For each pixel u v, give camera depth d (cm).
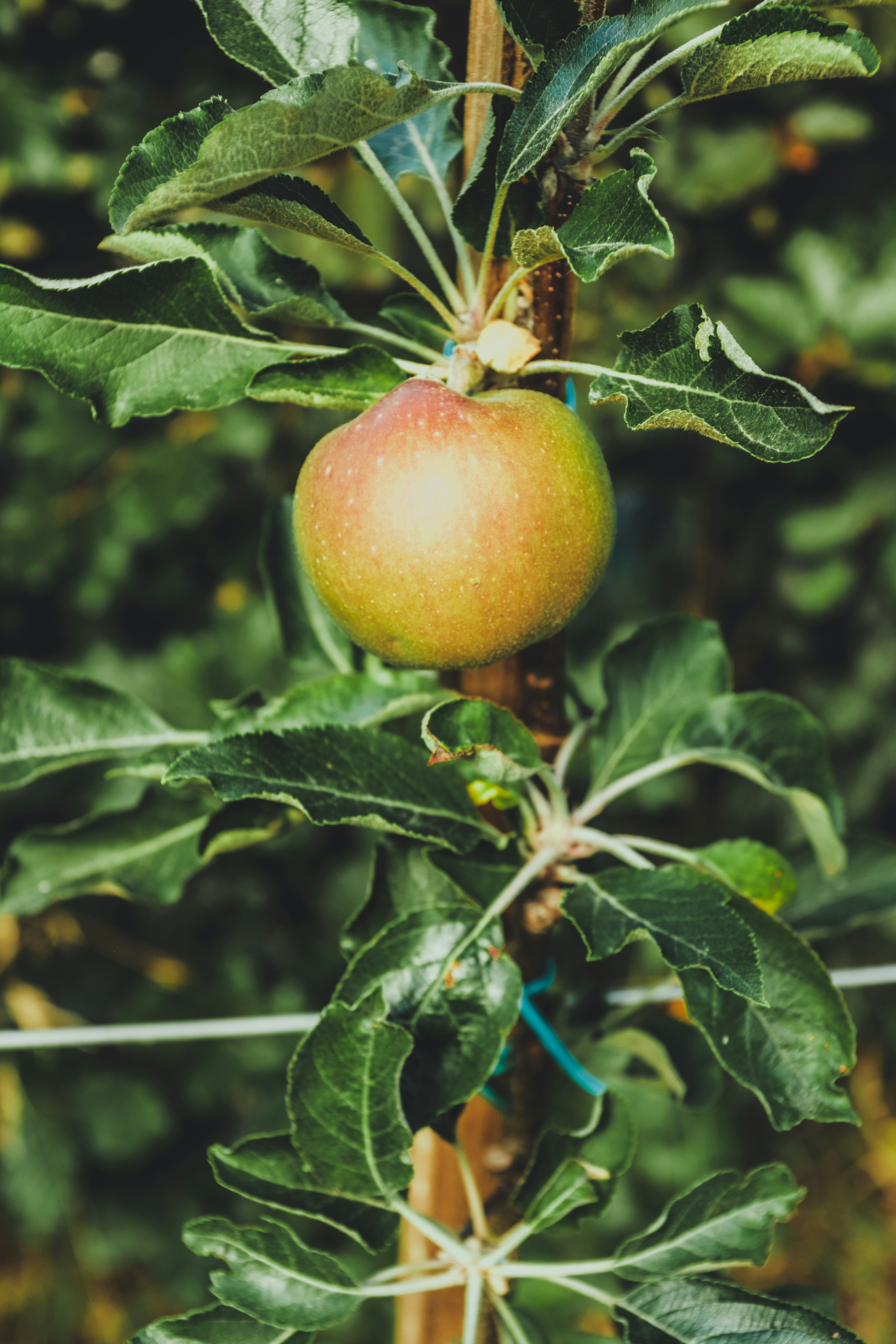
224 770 59
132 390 60
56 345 59
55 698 69
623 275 122
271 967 145
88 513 130
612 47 54
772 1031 62
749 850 66
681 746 68
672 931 60
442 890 65
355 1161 61
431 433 56
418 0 114
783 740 68
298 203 56
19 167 122
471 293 61
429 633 57
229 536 139
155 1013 138
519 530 56
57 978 142
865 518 122
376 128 55
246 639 133
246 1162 62
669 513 141
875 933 151
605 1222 134
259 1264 62
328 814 59
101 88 127
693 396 55
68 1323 151
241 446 129
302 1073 60
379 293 124
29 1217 137
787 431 54
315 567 58
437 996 62
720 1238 64
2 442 134
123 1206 145
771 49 54
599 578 58
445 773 62
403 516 56
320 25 59
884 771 134
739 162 114
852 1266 159
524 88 56
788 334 117
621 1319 62
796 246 118
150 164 56
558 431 58
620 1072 77
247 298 63
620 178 54
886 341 114
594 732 70
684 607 140
